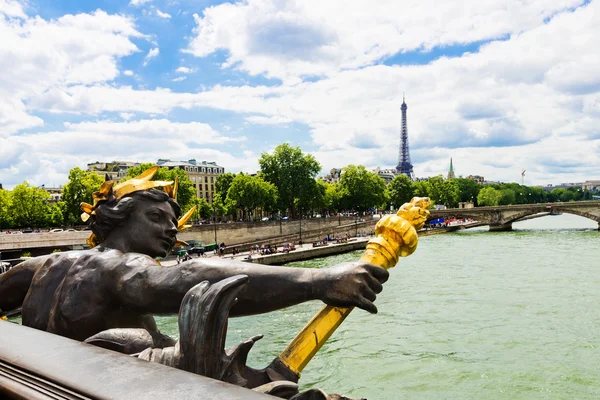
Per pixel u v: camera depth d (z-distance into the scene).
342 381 13.16
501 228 83.12
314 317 2.36
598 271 31.70
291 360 2.28
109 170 121.19
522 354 15.13
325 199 82.12
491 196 133.88
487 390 12.45
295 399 2.02
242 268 2.21
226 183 79.62
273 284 2.16
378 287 2.16
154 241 2.90
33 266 3.03
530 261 38.41
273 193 74.00
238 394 1.10
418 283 28.77
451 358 14.84
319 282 2.14
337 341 16.91
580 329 17.78
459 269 34.62
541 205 79.25
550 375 13.26
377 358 15.01
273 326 18.92
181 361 1.95
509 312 20.69
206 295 1.95
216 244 51.97
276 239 60.31
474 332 17.72
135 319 2.66
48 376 1.30
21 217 58.56
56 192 117.38
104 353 1.46
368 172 89.06
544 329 17.91
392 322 19.36
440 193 115.25
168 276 2.29
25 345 1.59
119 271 2.48
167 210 2.97
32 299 2.75
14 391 1.28
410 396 12.13
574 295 23.91
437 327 18.48
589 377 13.11
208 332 1.91
